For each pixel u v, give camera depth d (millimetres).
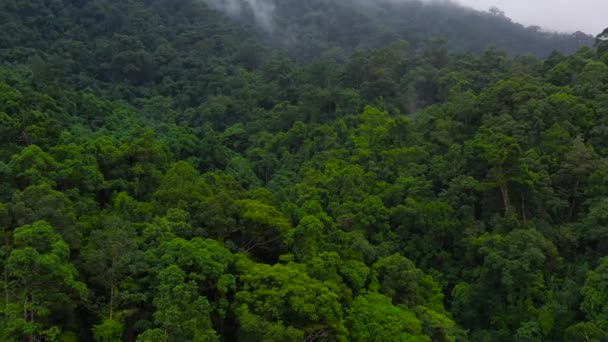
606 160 46469
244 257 35125
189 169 45562
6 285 26938
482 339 40875
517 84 57531
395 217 48812
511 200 47906
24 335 26547
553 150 49188
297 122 68375
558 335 38906
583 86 55656
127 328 31250
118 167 46594
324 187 51062
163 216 38312
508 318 40875
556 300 40094
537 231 43406
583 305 37719
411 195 50312
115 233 32938
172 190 41031
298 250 38844
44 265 27000
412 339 34688
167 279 30047
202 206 38969
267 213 38875
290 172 60531
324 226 43094
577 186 47594
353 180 51188
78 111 67062
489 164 48562
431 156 57281
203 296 30703
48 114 56125
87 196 41531
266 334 29844
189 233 36250
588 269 41281
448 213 48062
